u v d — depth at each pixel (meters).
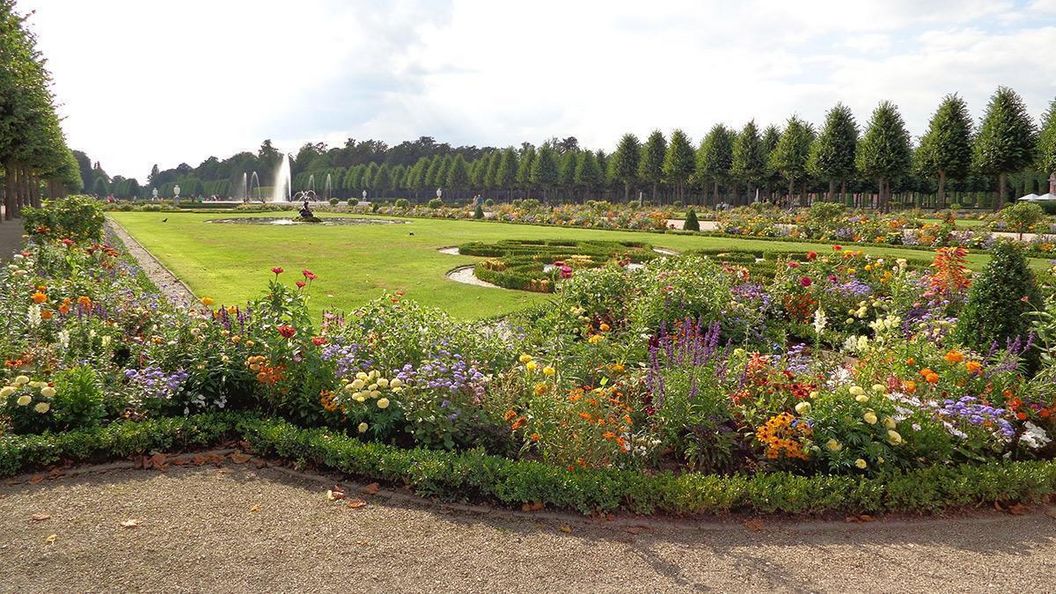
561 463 4.59
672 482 4.35
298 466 4.83
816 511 4.34
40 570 3.48
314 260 16.67
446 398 4.99
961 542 4.07
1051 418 5.18
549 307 9.52
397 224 33.50
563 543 3.91
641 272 9.13
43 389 4.86
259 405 5.68
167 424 5.09
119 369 5.70
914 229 26.34
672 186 79.31
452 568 3.62
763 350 7.93
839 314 9.29
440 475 4.44
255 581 3.44
